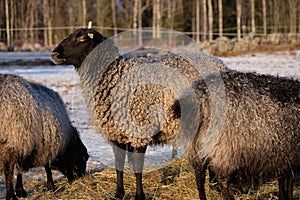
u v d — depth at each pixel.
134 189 5.94
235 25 49.44
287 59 21.67
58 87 14.92
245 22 49.12
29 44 35.16
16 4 49.00
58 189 5.98
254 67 17.92
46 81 16.41
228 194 4.59
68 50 5.74
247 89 4.64
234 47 27.73
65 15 51.69
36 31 44.19
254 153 4.48
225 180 4.56
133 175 6.23
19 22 48.59
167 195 5.65
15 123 5.26
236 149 4.43
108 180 6.26
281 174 4.71
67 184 6.19
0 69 20.25
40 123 5.66
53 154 5.94
